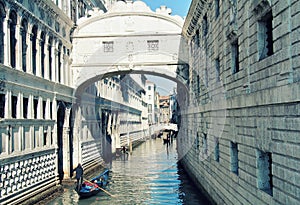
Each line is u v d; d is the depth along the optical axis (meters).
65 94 20.56
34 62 16.47
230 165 11.55
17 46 14.30
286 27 6.91
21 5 14.44
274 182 7.71
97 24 22.03
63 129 20.41
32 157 15.41
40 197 15.79
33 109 15.86
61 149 20.39
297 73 6.56
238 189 10.62
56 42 19.16
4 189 12.60
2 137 12.69
